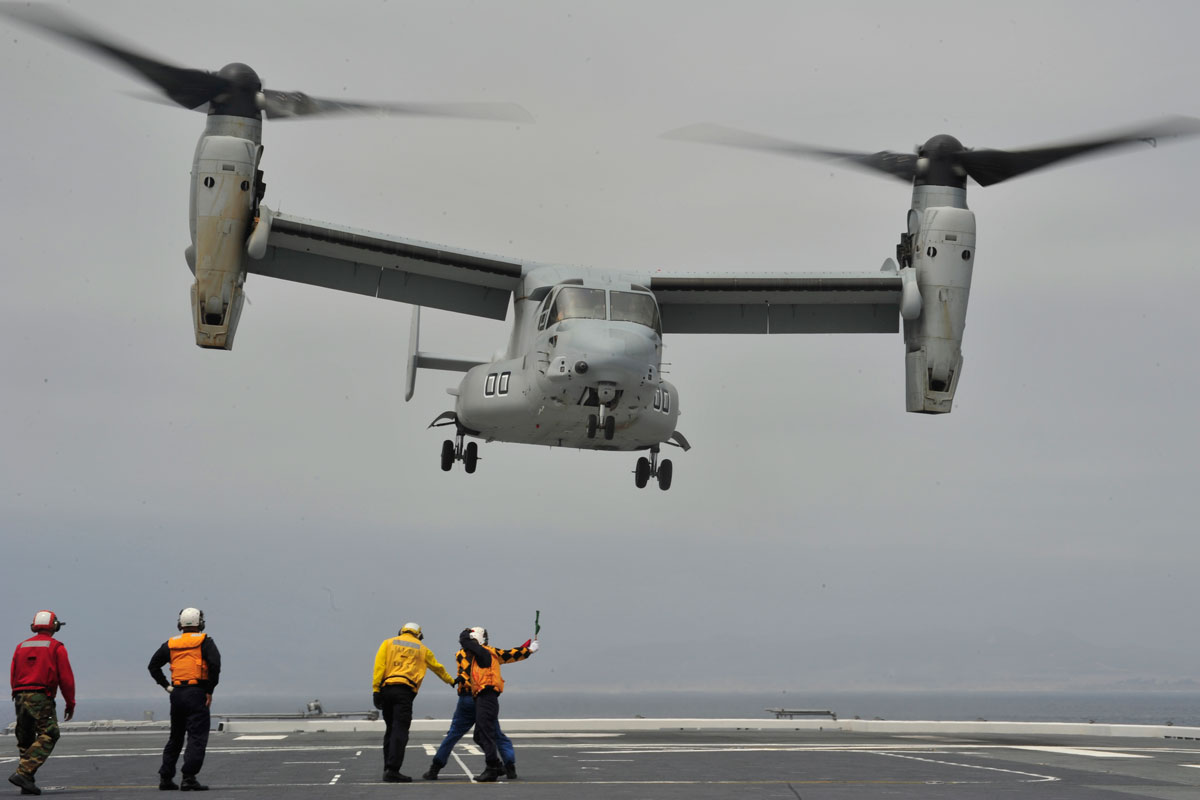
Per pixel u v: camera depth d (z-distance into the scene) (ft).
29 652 105.50
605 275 223.92
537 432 232.94
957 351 229.25
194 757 105.60
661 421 225.97
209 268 205.57
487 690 115.24
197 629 108.47
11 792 106.01
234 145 206.08
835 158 229.86
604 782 114.11
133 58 205.87
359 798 98.48
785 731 222.07
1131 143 216.13
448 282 244.83
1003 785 112.57
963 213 227.81
